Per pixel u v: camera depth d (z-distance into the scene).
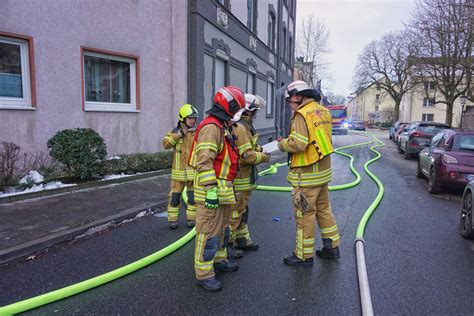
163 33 10.05
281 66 22.45
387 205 7.08
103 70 9.02
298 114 3.92
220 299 3.38
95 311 3.15
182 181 5.29
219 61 12.90
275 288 3.60
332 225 4.26
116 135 9.17
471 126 24.14
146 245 4.70
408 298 3.41
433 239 5.10
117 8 8.91
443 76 25.16
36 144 7.55
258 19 17.27
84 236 4.96
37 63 7.46
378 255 4.46
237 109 3.49
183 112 5.19
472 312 3.18
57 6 7.71
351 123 63.09
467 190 5.25
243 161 3.99
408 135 15.84
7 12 6.96
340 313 3.15
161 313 3.13
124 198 6.64
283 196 7.64
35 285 3.58
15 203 6.04
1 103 7.04
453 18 18.47
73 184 7.14
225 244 3.91
